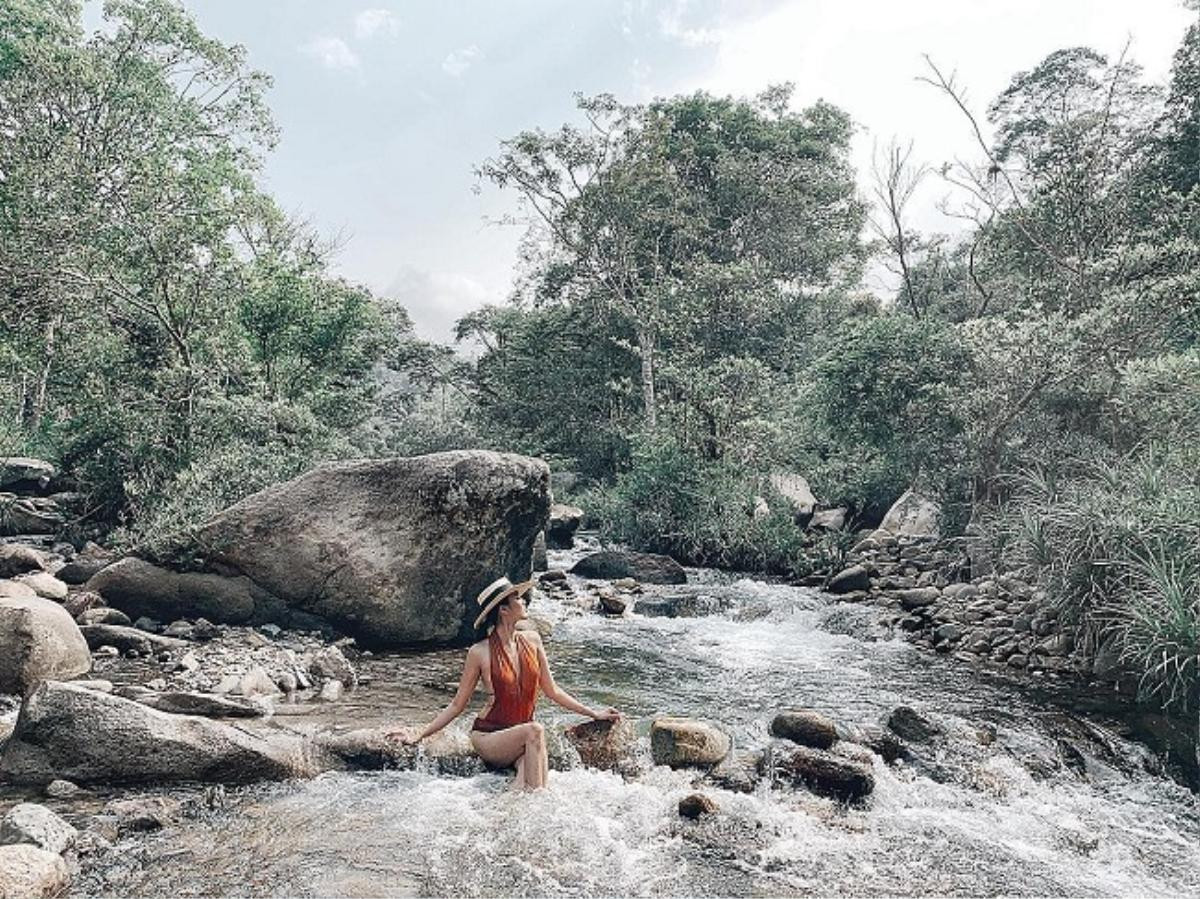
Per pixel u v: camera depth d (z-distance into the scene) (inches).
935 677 341.1
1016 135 1041.5
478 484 389.7
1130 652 306.7
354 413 878.4
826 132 1454.2
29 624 274.5
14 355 769.6
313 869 167.5
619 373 1256.2
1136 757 253.9
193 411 597.3
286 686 296.5
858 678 339.6
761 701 304.7
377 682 315.6
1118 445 524.1
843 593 531.5
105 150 761.0
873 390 594.9
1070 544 347.6
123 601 369.1
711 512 693.3
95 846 170.7
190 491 476.4
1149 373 453.7
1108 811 218.4
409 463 389.1
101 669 300.5
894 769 237.0
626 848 181.0
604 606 477.7
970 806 215.9
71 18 942.4
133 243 690.2
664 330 1115.3
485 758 215.6
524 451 1221.1
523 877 167.3
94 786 200.4
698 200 1344.7
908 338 586.6
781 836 190.7
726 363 816.9
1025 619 393.7
